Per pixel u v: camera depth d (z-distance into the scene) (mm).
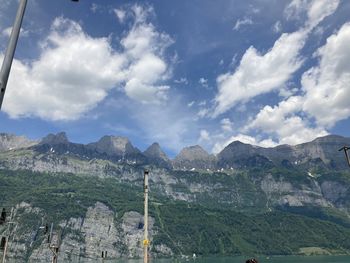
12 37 7406
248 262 13016
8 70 7188
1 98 6957
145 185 32406
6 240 69312
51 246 72875
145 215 31797
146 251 30875
